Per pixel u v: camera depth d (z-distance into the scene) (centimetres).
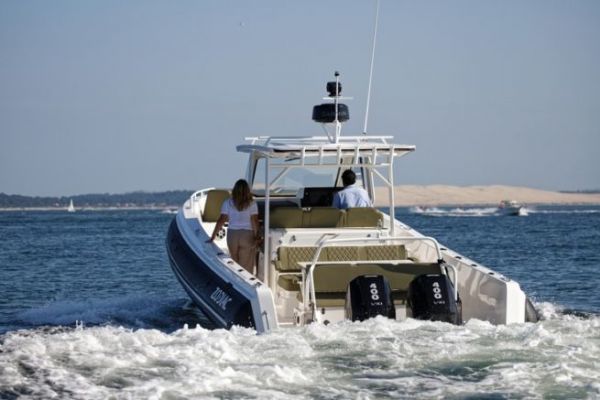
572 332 2088
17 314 3672
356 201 2809
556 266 6181
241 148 2888
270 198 3319
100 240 10788
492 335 2059
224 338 2053
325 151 2558
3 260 7112
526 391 1650
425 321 2214
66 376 1750
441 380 1738
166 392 1641
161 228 15975
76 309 3709
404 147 2611
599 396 1609
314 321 2302
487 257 7188
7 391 1655
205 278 2614
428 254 2859
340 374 1784
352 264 2436
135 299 4131
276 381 1730
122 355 1889
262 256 2761
